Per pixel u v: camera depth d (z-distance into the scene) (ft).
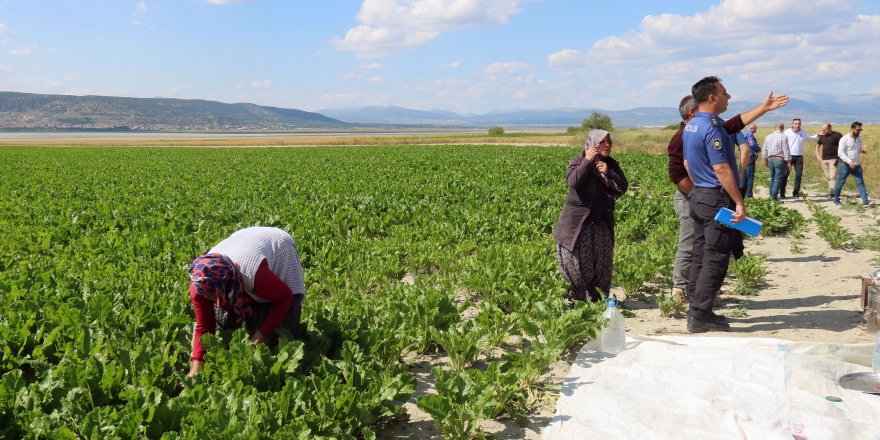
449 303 21.50
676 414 14.65
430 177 74.28
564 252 23.26
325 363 16.29
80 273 28.12
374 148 165.99
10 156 148.36
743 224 19.98
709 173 21.17
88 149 201.26
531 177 70.64
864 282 21.53
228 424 13.24
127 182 75.46
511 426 15.17
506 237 37.81
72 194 62.64
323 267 29.04
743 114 22.24
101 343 17.92
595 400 15.51
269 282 15.74
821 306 23.94
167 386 16.22
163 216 43.68
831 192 56.39
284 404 14.05
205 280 15.05
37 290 23.43
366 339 18.47
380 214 45.73
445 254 32.09
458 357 18.20
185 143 279.49
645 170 79.41
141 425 13.73
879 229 40.04
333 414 14.06
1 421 13.88
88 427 13.35
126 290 24.09
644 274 26.84
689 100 23.86
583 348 19.34
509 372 15.70
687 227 23.84
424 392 17.34
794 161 56.59
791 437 13.34
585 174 22.00
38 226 41.52
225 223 43.78
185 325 20.06
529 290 23.84
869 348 17.20
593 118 281.33
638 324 22.82
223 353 15.51
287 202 52.54
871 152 96.07
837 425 13.51
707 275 20.99
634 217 41.78
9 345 18.58
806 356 16.11
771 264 31.78
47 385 15.21
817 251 34.30
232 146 226.79
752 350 17.98
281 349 15.93
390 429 15.29
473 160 103.35
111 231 38.34
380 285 28.27
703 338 19.90
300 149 170.50
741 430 13.75
